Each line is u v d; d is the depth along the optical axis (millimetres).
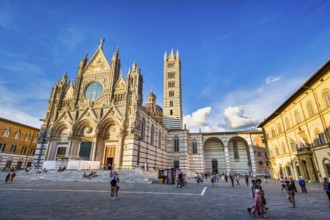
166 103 88500
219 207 13789
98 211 11703
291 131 43844
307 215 11664
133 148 41156
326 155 32312
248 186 33219
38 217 10125
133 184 30156
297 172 42062
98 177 33625
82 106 51125
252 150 75062
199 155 75062
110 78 52531
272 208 13938
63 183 29172
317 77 33562
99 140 45312
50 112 52938
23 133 68188
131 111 44594
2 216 10156
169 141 70500
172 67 96312
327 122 32031
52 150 47562
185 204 14695
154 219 10234
